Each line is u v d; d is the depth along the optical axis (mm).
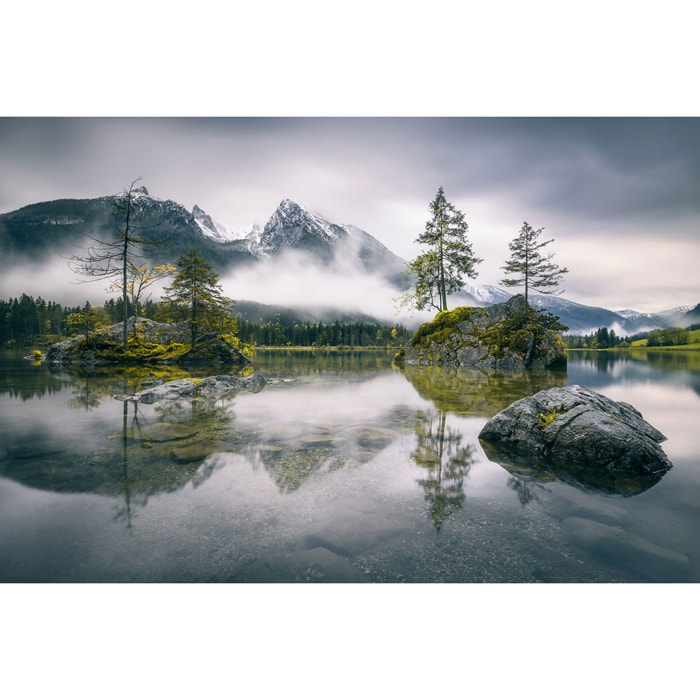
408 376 23844
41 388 16656
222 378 17422
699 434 9969
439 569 4188
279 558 4312
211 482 6352
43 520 5062
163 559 4281
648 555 4496
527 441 8328
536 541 4734
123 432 9352
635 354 61375
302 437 9109
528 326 31938
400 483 6461
